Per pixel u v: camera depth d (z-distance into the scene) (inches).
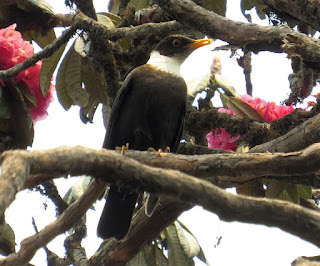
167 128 399.5
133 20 422.3
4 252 365.4
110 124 389.1
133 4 434.3
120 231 349.1
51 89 409.7
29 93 393.1
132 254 354.6
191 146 392.8
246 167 241.0
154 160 264.8
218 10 431.8
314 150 229.5
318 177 349.7
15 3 436.1
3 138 386.9
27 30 451.2
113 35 368.2
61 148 175.9
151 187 181.3
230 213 180.5
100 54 387.5
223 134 394.3
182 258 383.9
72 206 277.6
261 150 327.9
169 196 182.5
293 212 179.5
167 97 396.5
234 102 391.2
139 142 399.9
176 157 261.4
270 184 374.0
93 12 391.2
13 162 159.6
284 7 356.8
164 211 336.8
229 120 390.3
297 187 371.9
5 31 398.6
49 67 387.5
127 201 351.6
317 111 362.9
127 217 350.3
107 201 353.1
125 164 180.4
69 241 372.2
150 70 401.4
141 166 181.8
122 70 425.7
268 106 391.5
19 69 366.9
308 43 319.3
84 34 396.8
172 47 423.2
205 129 401.4
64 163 174.4
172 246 385.1
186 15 336.2
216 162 249.6
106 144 392.8
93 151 179.8
